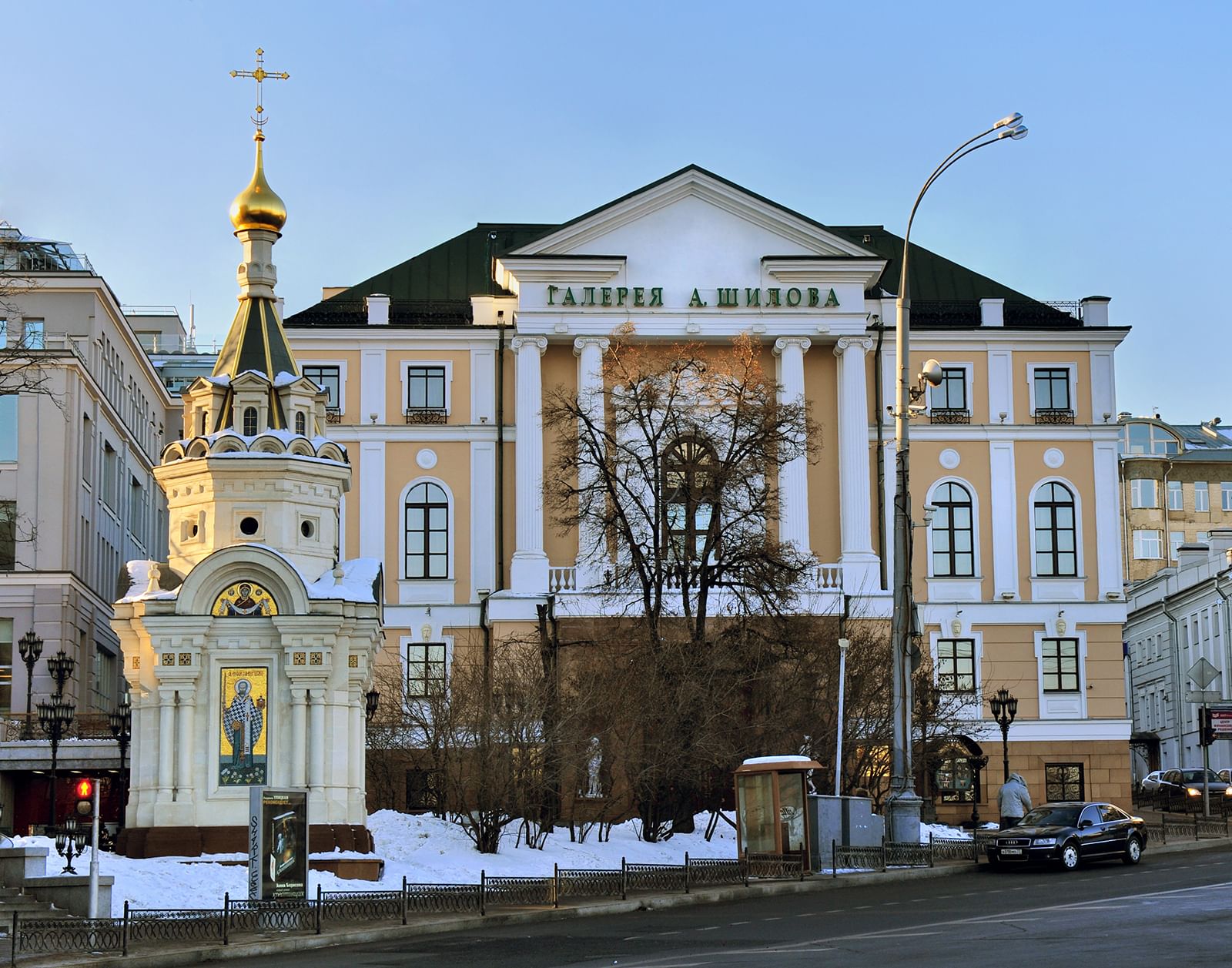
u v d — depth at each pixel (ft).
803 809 138.10
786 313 253.03
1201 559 387.34
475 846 145.07
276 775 135.64
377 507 253.03
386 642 249.55
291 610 136.87
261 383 145.07
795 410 190.70
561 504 205.87
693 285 252.83
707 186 252.83
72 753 207.82
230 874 121.80
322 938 103.86
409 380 256.52
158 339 411.34
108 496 295.89
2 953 95.40
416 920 111.55
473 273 270.05
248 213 150.71
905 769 152.25
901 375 156.56
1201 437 513.86
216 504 140.77
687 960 88.43
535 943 100.63
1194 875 132.05
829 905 120.88
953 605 257.96
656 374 195.83
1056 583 260.83
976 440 262.88
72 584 260.62
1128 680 427.74
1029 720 256.93
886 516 256.52
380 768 180.96
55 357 259.19
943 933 96.78
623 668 168.86
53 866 121.08
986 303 266.98
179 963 96.32
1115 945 87.56
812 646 186.80
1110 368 265.54
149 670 137.80
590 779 162.91
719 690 169.78
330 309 260.21
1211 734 212.23
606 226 252.21
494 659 185.16
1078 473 263.70
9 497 260.83
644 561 181.47
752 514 190.29
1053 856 145.28
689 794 170.60
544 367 253.85
